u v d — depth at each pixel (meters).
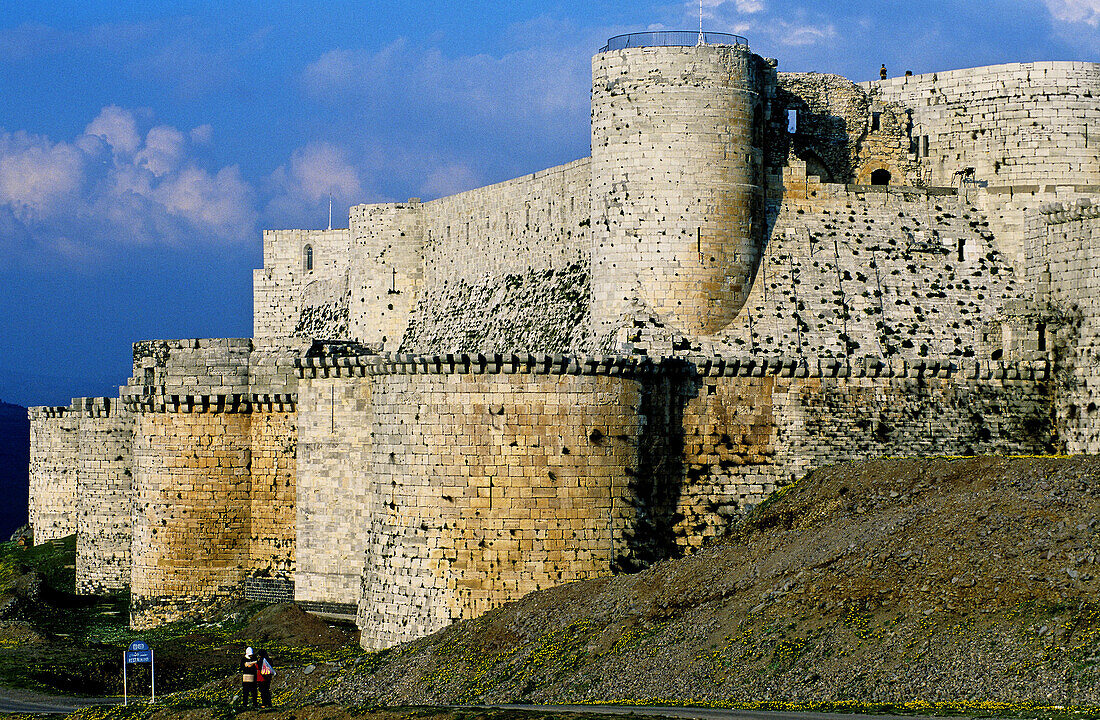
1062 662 64.62
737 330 109.25
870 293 111.56
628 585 85.81
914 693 65.75
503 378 90.50
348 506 104.06
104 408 130.00
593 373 91.50
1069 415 100.81
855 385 99.88
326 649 97.00
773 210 113.19
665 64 109.81
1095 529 73.00
